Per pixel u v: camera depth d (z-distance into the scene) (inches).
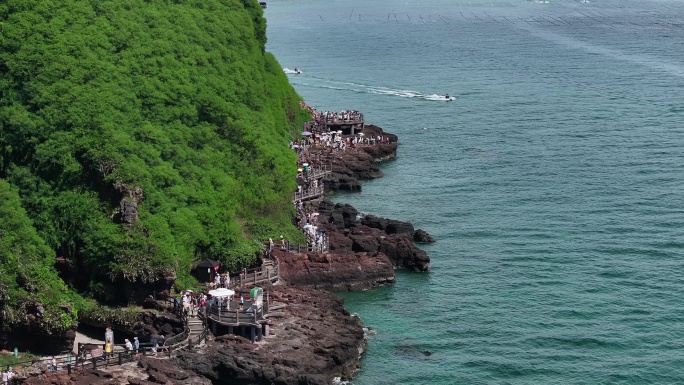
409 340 6530.5
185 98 7819.9
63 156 6791.3
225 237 7111.2
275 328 6284.5
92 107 7081.7
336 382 5994.1
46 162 6786.4
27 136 6860.2
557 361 6284.5
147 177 6899.6
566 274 7564.0
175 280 6510.8
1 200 6501.0
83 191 6737.2
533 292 7253.9
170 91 7755.9
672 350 6412.4
